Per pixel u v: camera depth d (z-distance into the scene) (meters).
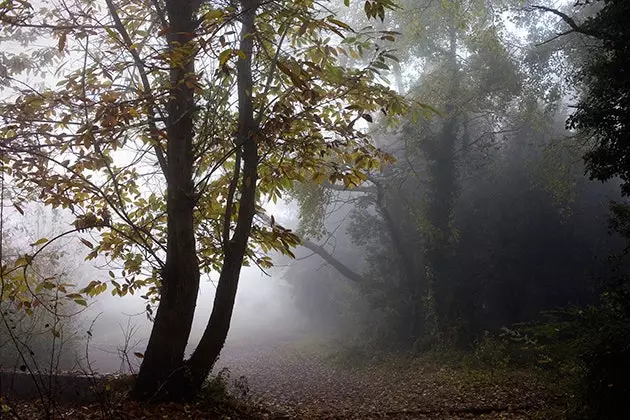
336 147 8.87
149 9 9.23
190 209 8.70
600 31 12.14
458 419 10.09
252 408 9.42
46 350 13.81
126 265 9.70
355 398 14.55
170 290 8.66
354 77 8.59
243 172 9.37
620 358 7.95
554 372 13.07
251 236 10.16
